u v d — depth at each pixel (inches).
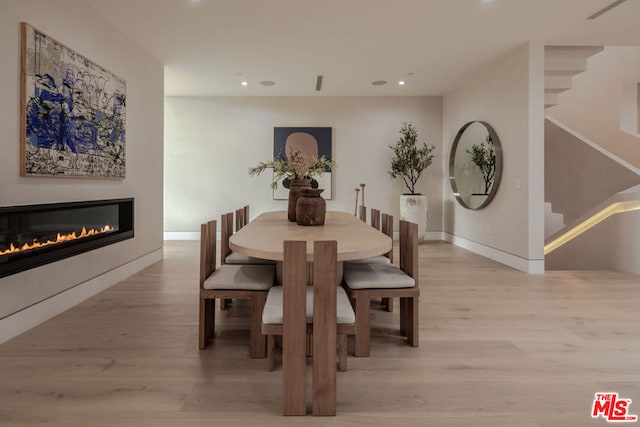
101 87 140.4
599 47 186.1
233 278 91.1
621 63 259.6
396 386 75.0
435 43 176.7
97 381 76.1
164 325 108.0
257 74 225.0
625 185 203.2
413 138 271.3
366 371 81.4
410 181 287.1
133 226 168.4
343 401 69.6
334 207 284.7
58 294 117.3
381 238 86.8
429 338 99.7
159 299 132.6
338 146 283.3
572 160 240.2
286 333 65.1
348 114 282.8
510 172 190.2
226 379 77.5
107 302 129.2
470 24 156.5
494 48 182.7
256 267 102.3
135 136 172.4
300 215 112.9
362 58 197.3
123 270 161.2
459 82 242.7
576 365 84.2
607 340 98.2
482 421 63.5
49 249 112.3
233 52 187.5
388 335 102.7
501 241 200.2
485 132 216.7
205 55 191.3
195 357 87.9
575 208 237.5
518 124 182.4
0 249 93.1
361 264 109.0
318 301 65.1
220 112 280.7
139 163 176.7
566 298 136.4
